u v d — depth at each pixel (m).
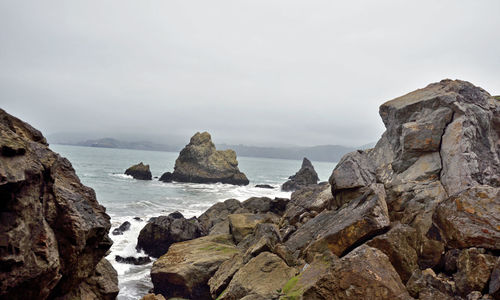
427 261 10.73
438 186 13.24
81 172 84.88
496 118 15.09
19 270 6.29
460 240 10.22
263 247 15.11
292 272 12.49
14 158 6.56
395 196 13.72
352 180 15.89
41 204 7.19
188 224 27.06
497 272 8.40
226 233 26.06
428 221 12.27
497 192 10.24
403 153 15.57
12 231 6.21
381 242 10.87
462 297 8.93
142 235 25.17
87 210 8.58
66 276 8.20
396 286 8.64
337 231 12.43
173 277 16.94
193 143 96.81
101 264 11.03
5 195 6.12
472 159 13.16
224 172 93.50
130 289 17.92
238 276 13.37
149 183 78.31
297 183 73.06
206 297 16.66
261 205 33.38
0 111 8.05
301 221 19.41
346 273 8.74
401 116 17.22
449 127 14.45
